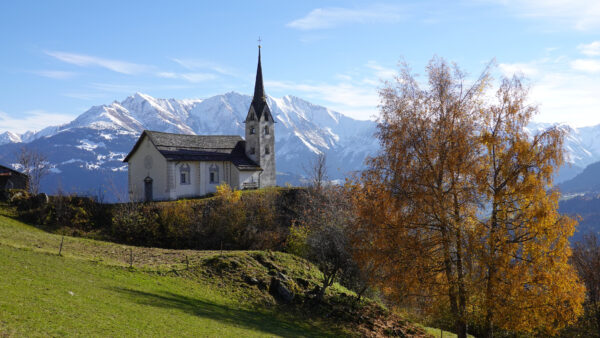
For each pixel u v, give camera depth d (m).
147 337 16.64
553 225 22.47
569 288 22.16
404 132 24.75
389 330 31.11
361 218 25.97
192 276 30.48
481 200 23.70
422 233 24.75
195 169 62.97
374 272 26.28
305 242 36.91
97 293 21.03
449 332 35.59
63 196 50.31
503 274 22.69
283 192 58.72
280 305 30.28
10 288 17.64
